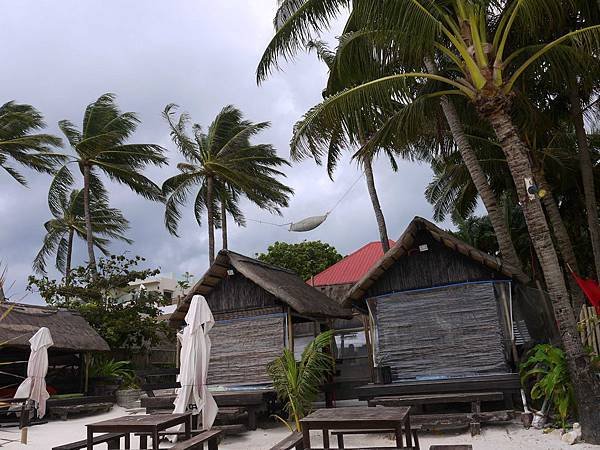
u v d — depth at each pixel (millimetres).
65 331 16484
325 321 13961
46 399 12914
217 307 12531
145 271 23453
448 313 10477
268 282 11516
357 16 9203
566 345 7488
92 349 16750
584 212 17984
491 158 16000
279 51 10586
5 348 15094
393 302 10984
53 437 10906
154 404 10711
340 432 6777
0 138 24438
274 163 27359
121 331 21406
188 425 7262
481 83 8609
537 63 10391
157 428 6152
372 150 11367
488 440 7801
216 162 25125
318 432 9617
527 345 9938
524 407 8695
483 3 8617
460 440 7992
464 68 8992
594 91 12883
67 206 31656
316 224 19297
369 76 11023
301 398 9102
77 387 17906
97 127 25625
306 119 9859
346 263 28328
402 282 11023
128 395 17234
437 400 8758
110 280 22672
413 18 8609
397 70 11305
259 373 11531
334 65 10938
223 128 26234
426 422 8500
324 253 35594
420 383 9328
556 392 7773
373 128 11445
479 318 10219
